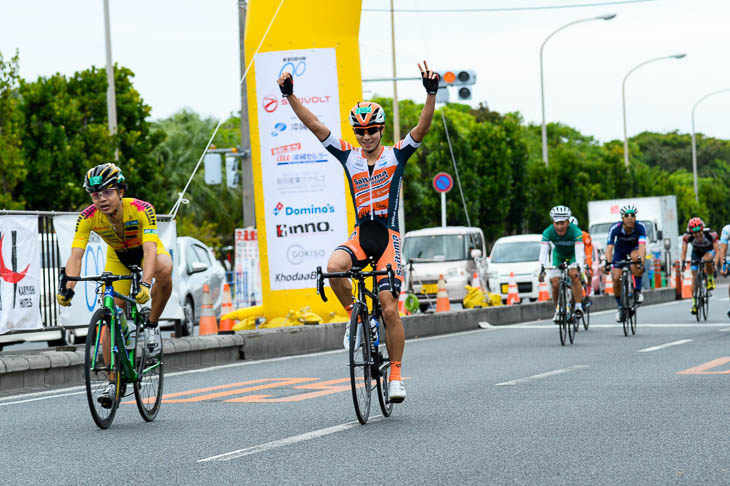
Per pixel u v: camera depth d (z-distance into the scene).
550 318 46.34
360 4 32.34
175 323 30.12
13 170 53.41
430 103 15.18
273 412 16.70
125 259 16.61
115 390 15.31
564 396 17.81
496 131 93.31
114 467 12.20
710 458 12.13
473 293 42.22
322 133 15.34
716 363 22.86
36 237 25.52
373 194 15.34
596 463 11.94
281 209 32.03
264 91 31.97
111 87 61.84
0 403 18.91
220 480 11.33
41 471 12.06
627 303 32.53
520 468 11.70
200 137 110.06
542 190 98.12
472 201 90.62
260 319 40.62
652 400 17.08
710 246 39.12
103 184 15.50
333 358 27.39
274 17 30.52
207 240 93.50
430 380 20.88
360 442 13.57
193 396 19.30
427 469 11.71
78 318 26.44
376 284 15.63
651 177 149.62
